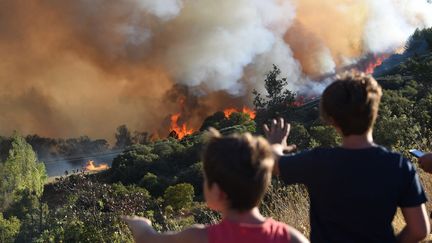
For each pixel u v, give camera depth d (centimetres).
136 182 5734
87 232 993
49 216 2133
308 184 254
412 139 1157
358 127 250
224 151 213
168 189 3309
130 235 941
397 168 245
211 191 218
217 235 216
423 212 248
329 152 253
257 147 215
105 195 1305
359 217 242
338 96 251
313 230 256
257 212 222
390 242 246
